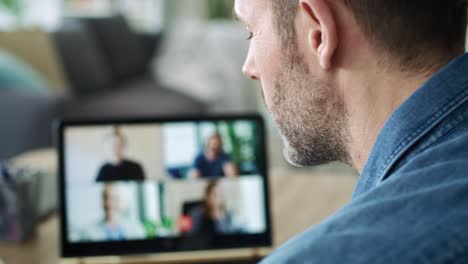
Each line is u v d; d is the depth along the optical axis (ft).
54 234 3.67
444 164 1.24
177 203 3.37
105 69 11.82
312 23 1.54
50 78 10.76
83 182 3.34
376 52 1.50
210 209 3.38
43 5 14.57
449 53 1.50
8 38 10.58
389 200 1.20
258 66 1.75
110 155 3.36
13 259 3.35
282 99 1.71
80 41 11.30
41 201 3.89
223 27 13.04
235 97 12.62
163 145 3.38
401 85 1.50
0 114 8.38
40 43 10.69
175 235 3.36
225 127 3.42
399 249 1.08
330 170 8.68
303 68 1.62
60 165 3.33
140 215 3.35
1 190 3.46
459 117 1.36
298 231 3.65
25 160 4.98
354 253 1.12
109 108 10.57
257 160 3.43
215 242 3.37
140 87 11.97
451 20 1.49
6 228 3.51
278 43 1.65
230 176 3.41
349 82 1.56
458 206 1.12
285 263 1.20
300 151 1.77
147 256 3.36
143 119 3.39
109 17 12.60
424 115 1.40
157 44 13.53
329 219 1.28
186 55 12.76
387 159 1.45
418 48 1.48
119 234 3.34
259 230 3.40
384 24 1.46
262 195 3.41
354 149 1.65
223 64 12.60
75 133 3.36
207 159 3.40
